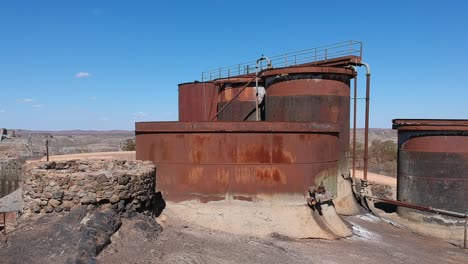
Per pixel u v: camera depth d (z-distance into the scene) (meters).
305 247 13.69
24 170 13.25
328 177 16.95
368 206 22.12
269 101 21.17
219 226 14.78
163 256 10.85
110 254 10.32
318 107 19.97
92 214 11.85
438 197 20.09
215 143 15.83
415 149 20.89
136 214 13.12
